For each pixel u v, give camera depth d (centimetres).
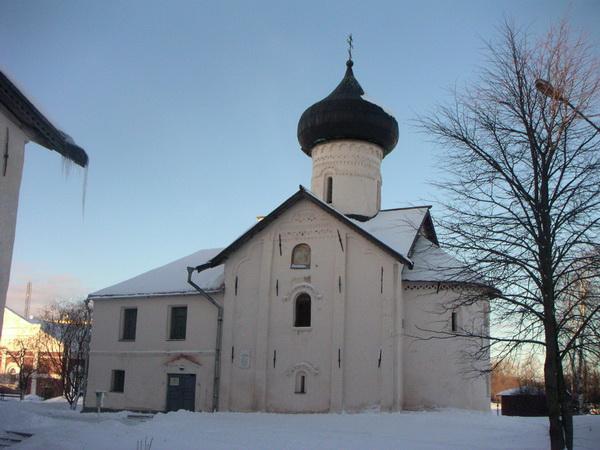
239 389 3259
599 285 1684
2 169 1316
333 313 3145
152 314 3638
